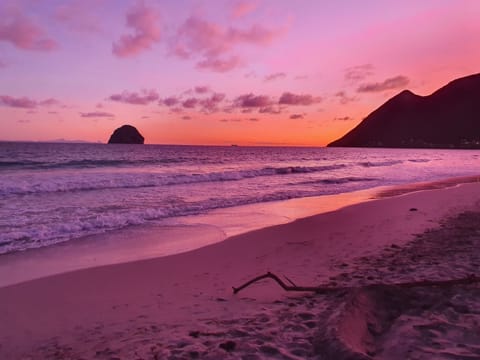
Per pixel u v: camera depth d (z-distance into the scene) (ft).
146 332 14.38
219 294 19.10
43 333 14.93
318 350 11.58
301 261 25.08
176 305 17.60
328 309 15.31
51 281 21.61
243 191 65.98
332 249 28.17
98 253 27.94
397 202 53.62
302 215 44.57
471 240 27.78
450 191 67.15
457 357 10.53
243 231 35.83
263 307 16.49
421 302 14.96
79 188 61.72
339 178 93.25
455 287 16.74
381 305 14.67
